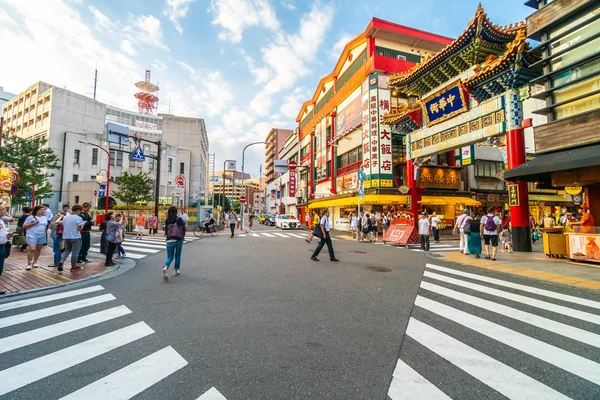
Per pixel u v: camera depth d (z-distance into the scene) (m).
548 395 2.46
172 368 2.87
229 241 16.48
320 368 2.89
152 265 8.69
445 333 3.79
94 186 40.06
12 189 13.66
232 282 6.51
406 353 3.23
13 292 5.63
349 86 26.66
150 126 72.56
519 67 11.57
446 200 21.95
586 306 4.95
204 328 3.90
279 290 5.84
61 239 8.30
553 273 7.56
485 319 4.30
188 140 58.44
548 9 9.78
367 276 7.20
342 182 27.88
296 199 44.12
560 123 9.48
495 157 25.53
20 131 49.78
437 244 15.64
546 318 4.36
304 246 13.98
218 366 2.91
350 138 26.73
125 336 3.65
